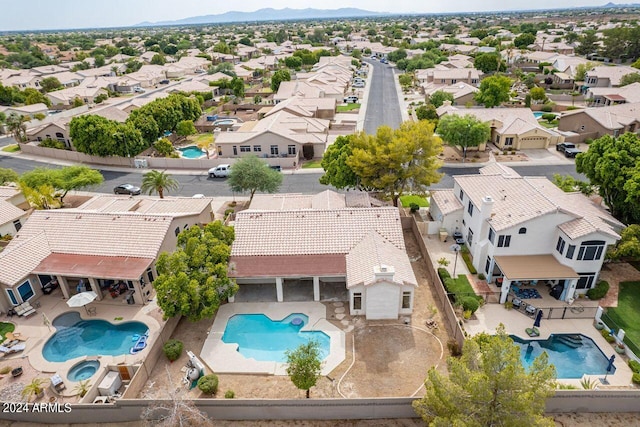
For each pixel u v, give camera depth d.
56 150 74.00
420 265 40.44
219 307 35.47
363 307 33.69
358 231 37.72
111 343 32.34
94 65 183.00
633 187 37.28
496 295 35.88
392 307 33.00
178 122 83.06
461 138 65.06
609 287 36.28
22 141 81.38
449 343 29.83
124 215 40.31
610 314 33.31
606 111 75.38
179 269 31.73
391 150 44.47
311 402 25.09
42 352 31.45
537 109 97.56
